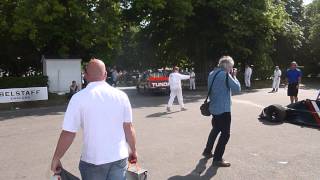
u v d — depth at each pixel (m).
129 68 58.03
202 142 10.40
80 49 27.73
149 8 31.17
